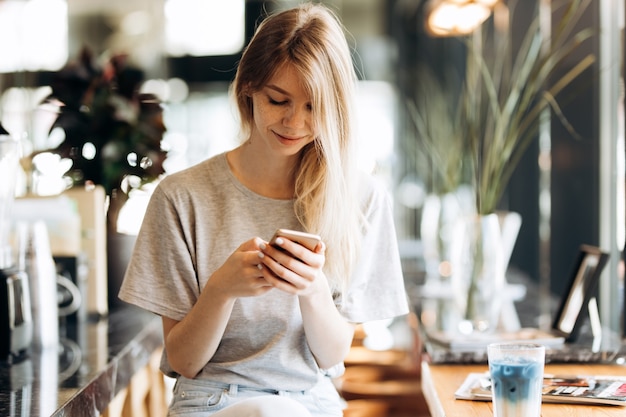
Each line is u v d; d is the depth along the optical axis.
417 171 7.52
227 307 1.75
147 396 2.88
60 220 2.91
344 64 1.80
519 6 4.52
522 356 1.55
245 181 1.92
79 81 3.13
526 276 4.77
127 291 1.90
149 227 1.92
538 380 1.56
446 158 4.77
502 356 1.56
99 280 2.99
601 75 3.38
